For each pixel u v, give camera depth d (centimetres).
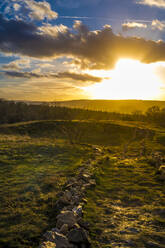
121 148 3516
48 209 782
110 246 534
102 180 1295
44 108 14012
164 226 661
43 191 1007
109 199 930
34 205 822
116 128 6247
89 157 2219
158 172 1434
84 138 5019
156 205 852
